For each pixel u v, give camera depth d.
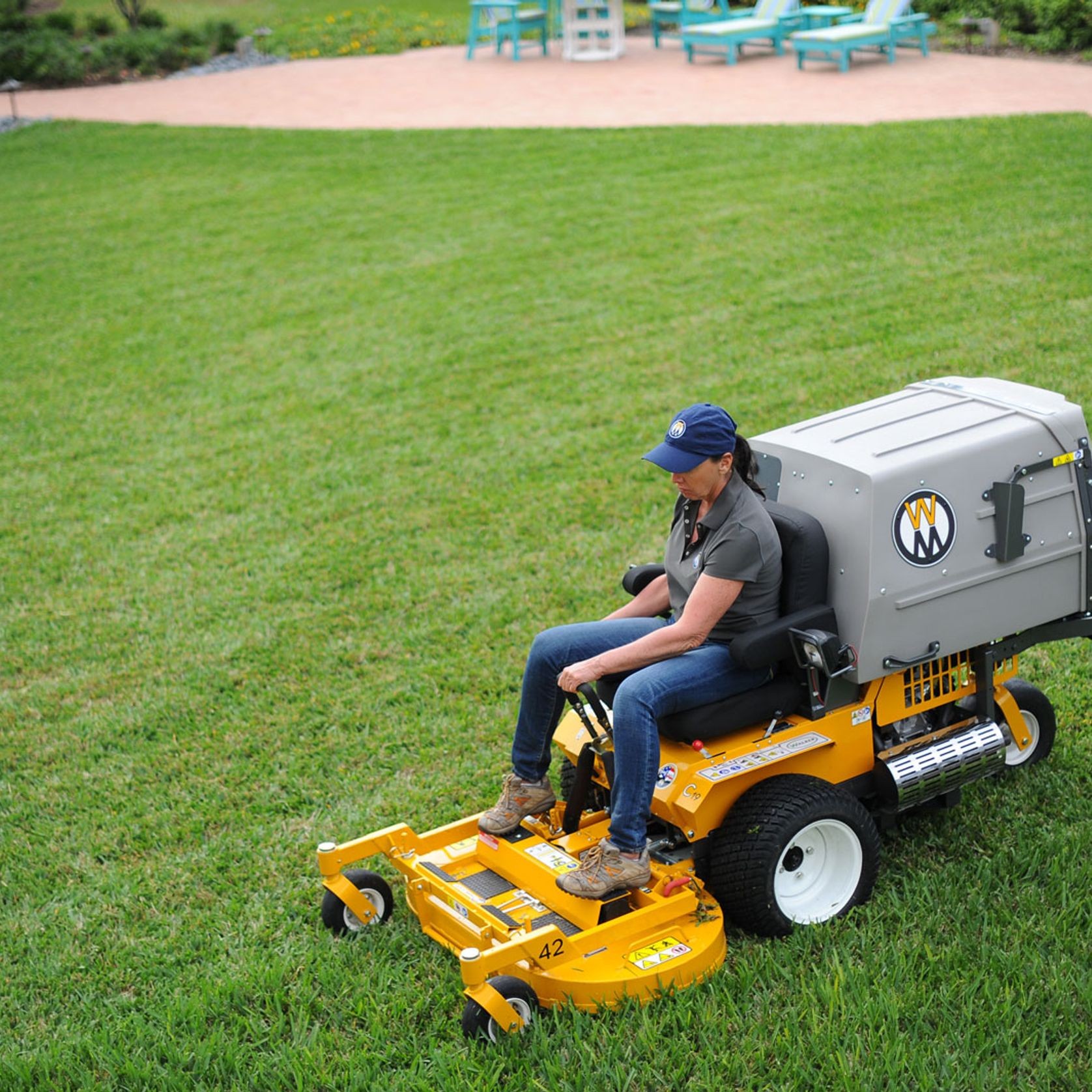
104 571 7.50
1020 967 3.67
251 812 5.07
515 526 7.46
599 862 3.81
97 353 11.52
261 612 6.80
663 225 13.02
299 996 3.93
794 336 9.88
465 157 16.66
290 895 4.48
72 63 25.19
